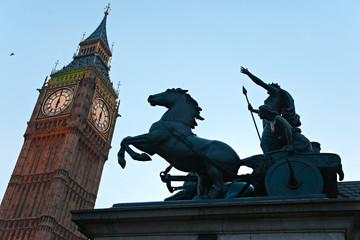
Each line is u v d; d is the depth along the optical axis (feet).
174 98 27.43
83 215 21.43
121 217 20.75
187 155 24.57
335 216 18.65
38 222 212.84
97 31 327.06
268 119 27.02
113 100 293.43
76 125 244.42
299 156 23.30
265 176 23.00
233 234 19.44
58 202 219.20
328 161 22.84
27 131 253.65
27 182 233.35
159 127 25.54
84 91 262.06
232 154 24.21
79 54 305.32
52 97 266.98
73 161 239.50
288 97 29.63
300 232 18.76
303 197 20.75
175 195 29.09
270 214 19.12
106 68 307.58
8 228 215.10
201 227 19.89
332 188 23.54
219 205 19.76
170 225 20.31
